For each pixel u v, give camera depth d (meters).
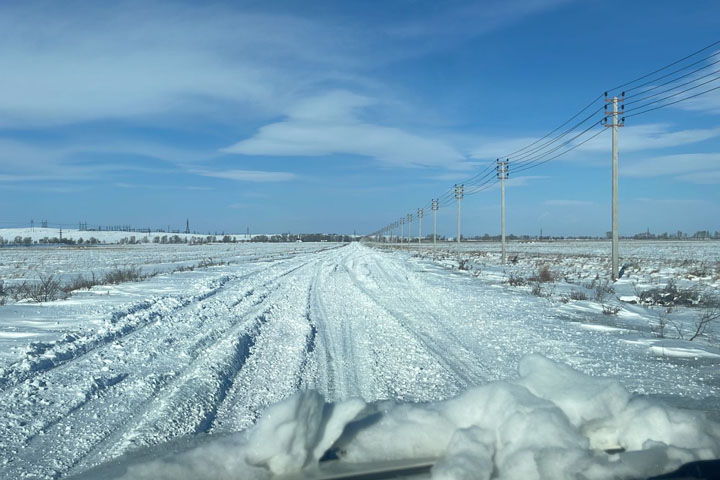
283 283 27.20
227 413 6.88
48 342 10.70
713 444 4.04
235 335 12.02
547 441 3.79
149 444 5.61
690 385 8.08
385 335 12.72
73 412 6.80
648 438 4.12
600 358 10.23
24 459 5.30
